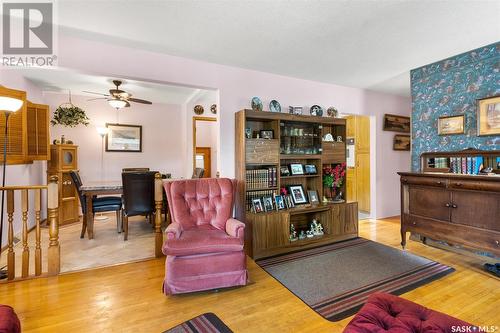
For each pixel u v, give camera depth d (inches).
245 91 146.6
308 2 86.1
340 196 164.9
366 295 89.6
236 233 95.0
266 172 138.8
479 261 117.7
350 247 139.9
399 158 210.4
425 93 145.2
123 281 99.0
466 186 106.3
